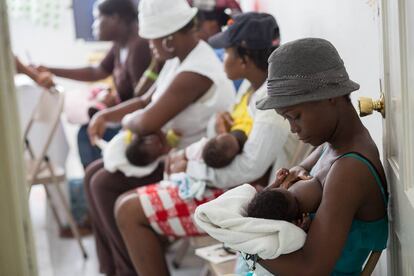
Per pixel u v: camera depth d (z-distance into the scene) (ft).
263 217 4.85
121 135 9.70
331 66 4.79
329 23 7.90
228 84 8.98
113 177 9.65
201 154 7.92
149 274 8.05
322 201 4.79
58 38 16.57
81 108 12.98
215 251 7.77
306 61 4.75
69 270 11.66
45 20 16.39
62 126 13.24
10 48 4.04
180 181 7.99
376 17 5.81
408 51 4.37
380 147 6.15
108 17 11.69
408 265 4.63
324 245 4.68
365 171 4.75
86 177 10.57
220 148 7.62
